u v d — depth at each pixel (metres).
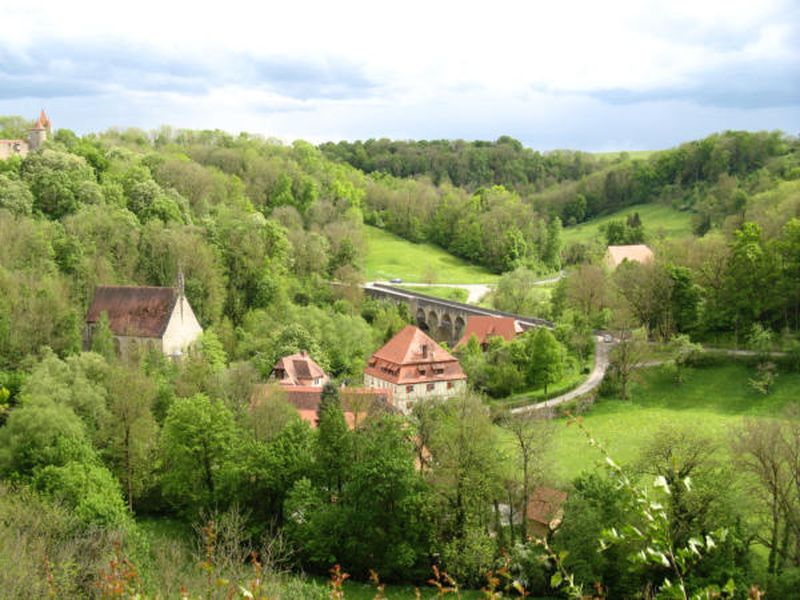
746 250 114.38
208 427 67.56
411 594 58.66
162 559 45.00
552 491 67.56
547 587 58.47
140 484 70.25
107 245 128.75
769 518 65.25
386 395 92.44
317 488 64.50
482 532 60.50
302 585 44.31
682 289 120.81
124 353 107.19
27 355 93.50
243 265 142.88
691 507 56.97
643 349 106.94
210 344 112.38
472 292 195.00
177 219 152.88
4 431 65.62
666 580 14.00
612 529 14.62
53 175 140.38
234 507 62.28
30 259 114.06
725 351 110.19
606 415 99.81
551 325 131.00
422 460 68.81
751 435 63.47
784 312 114.31
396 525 61.72
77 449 64.38
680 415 97.44
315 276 162.88
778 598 55.66
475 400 69.69
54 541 45.22
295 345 117.19
